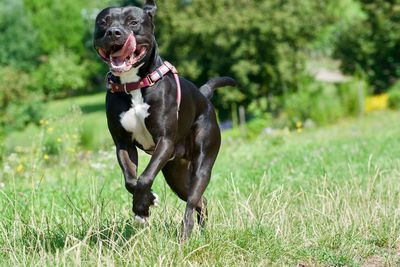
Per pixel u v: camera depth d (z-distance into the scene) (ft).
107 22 19.07
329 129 86.28
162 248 19.07
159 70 19.52
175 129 19.92
